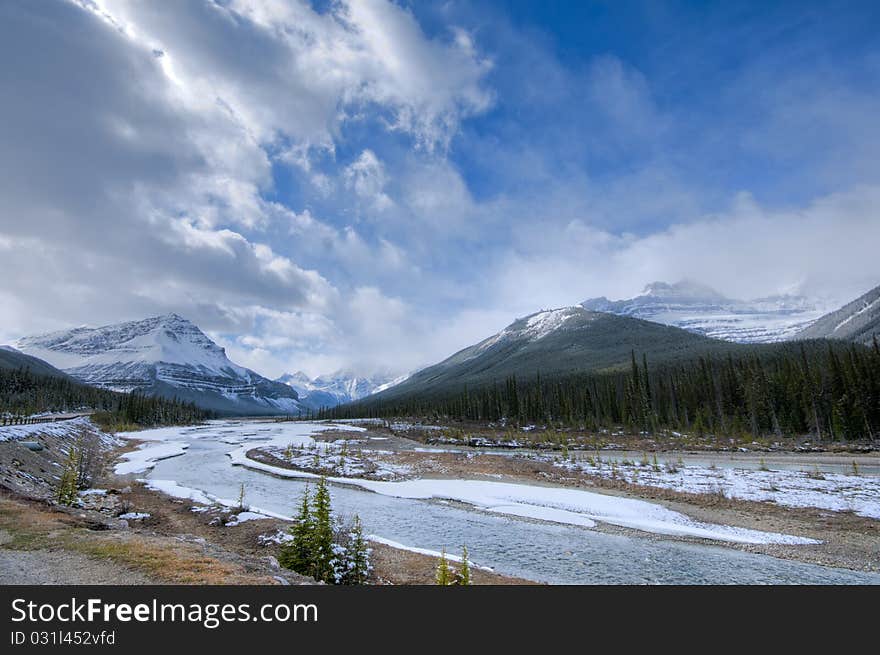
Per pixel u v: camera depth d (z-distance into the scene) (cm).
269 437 11775
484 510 3656
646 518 3303
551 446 8694
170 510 3391
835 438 7950
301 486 4816
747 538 2802
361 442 9662
